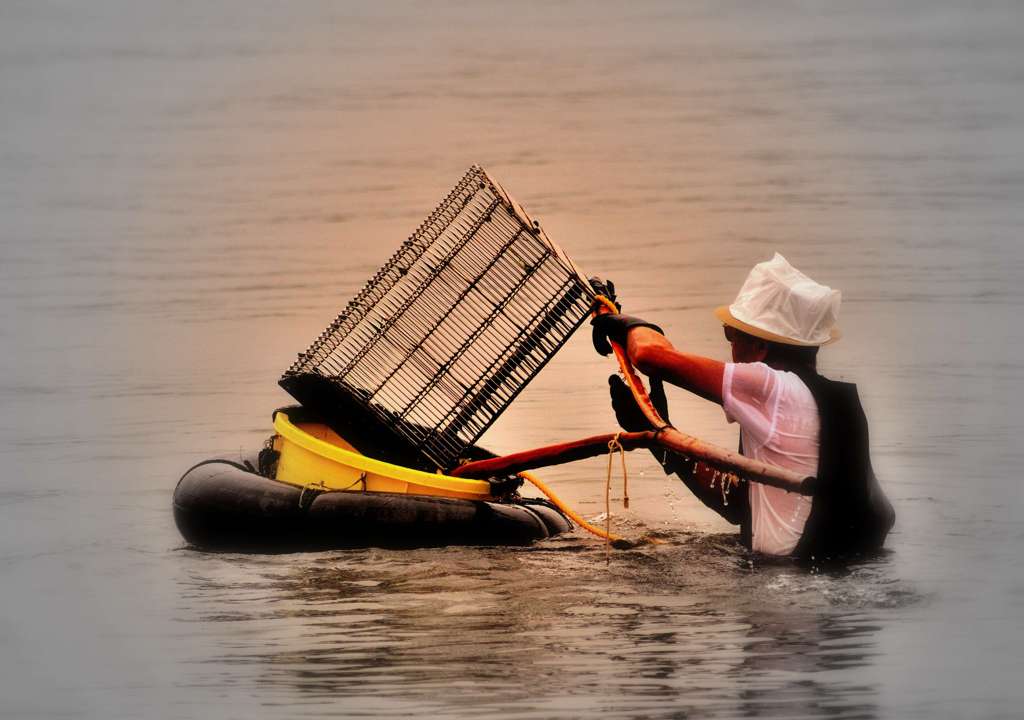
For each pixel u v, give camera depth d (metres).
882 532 31.34
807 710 24.56
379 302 34.34
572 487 37.66
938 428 41.56
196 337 54.88
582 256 69.50
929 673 25.53
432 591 29.75
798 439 30.44
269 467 34.34
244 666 26.59
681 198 84.50
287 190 89.88
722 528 33.88
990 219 74.75
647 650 26.78
